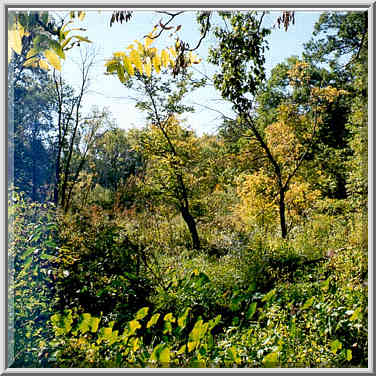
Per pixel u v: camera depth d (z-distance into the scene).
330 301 3.42
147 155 9.84
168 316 2.89
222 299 4.30
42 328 2.99
